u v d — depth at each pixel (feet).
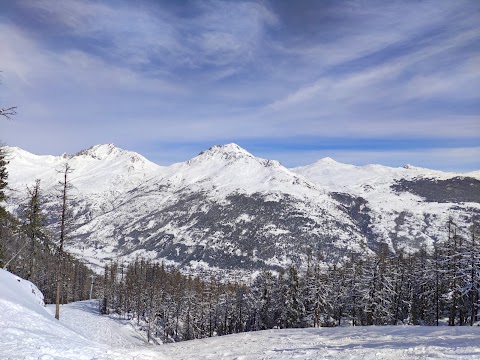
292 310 189.06
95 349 42.80
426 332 73.46
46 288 316.60
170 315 292.20
